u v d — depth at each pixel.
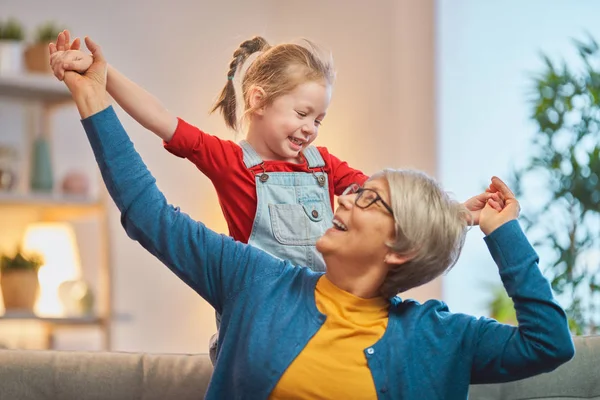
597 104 4.53
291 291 2.12
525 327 2.00
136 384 2.62
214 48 6.03
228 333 2.09
